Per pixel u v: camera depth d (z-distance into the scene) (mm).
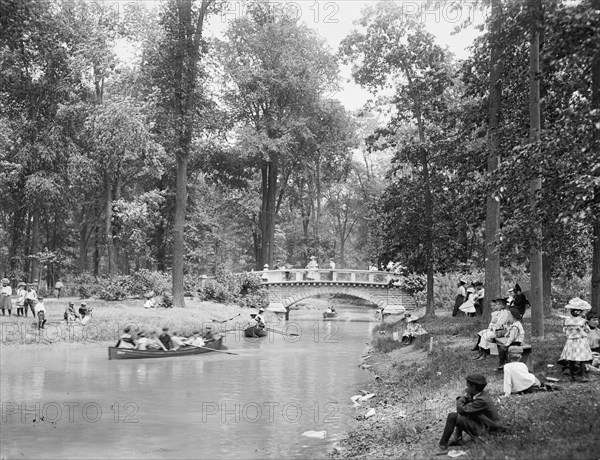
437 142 34719
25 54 41219
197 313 42219
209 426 15828
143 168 53125
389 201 37719
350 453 13023
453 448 11523
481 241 38500
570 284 44000
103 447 13797
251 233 78438
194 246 67188
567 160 14852
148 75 43156
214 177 64812
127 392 20422
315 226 83312
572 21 11891
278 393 20562
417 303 52750
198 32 42500
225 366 27031
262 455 13250
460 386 16906
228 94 61969
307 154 64562
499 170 16266
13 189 52344
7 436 14648
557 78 18016
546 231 16594
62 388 20922
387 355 28844
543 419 11828
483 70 28500
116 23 46625
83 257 66000
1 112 46438
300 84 60469
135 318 37094
